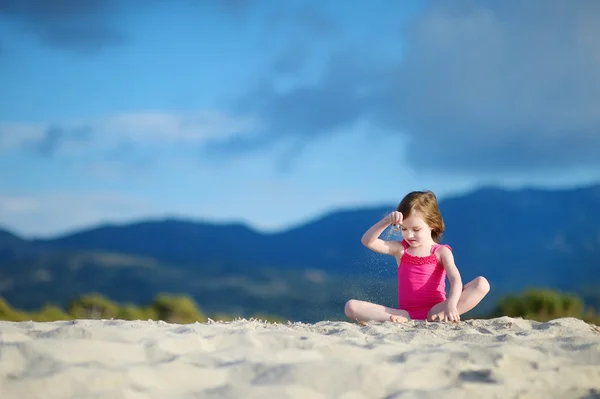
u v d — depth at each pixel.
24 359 3.35
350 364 3.40
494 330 5.02
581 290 54.12
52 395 3.00
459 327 5.03
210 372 3.36
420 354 3.74
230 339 3.98
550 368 3.67
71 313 20.33
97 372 3.17
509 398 3.19
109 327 4.28
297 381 3.24
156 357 3.59
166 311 21.47
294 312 52.88
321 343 3.90
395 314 5.64
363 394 3.19
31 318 18.48
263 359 3.59
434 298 5.72
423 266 5.76
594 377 3.63
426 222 5.84
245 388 3.13
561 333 4.95
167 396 3.08
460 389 3.21
